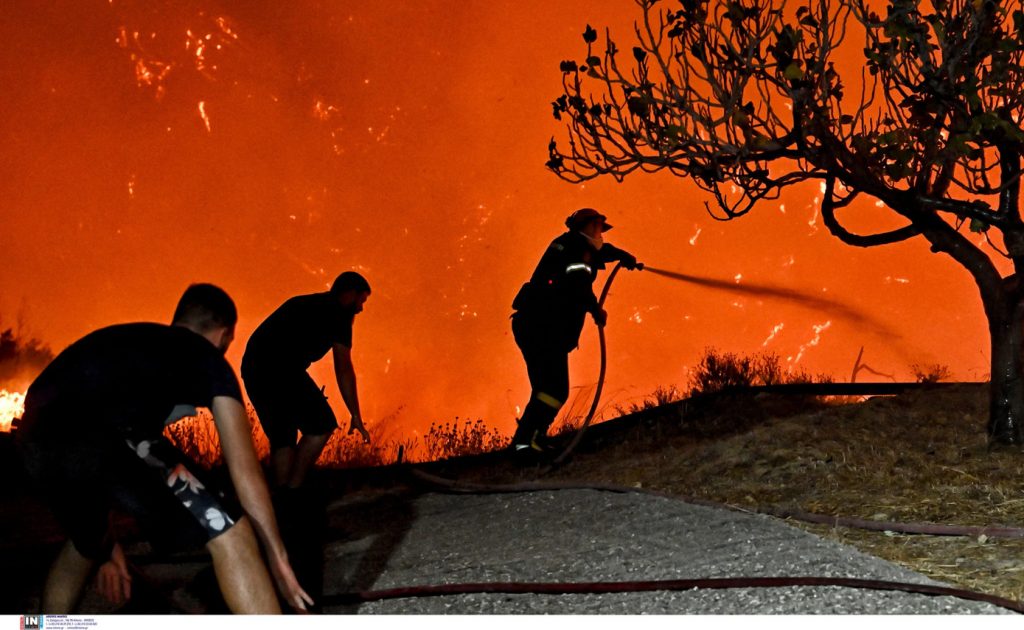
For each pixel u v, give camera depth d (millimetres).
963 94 5918
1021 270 6574
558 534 5668
